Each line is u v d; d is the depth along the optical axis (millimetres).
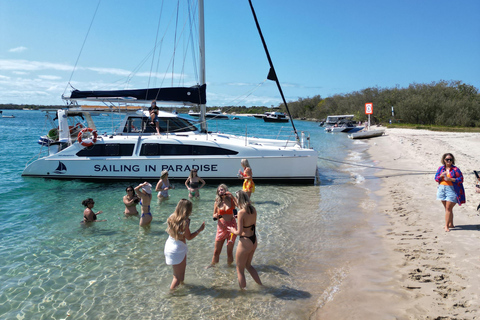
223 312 4828
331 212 9586
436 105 59500
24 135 35125
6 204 10211
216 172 12930
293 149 12914
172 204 10344
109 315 4828
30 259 6578
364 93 82812
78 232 7996
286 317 4656
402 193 11141
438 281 5180
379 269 5852
